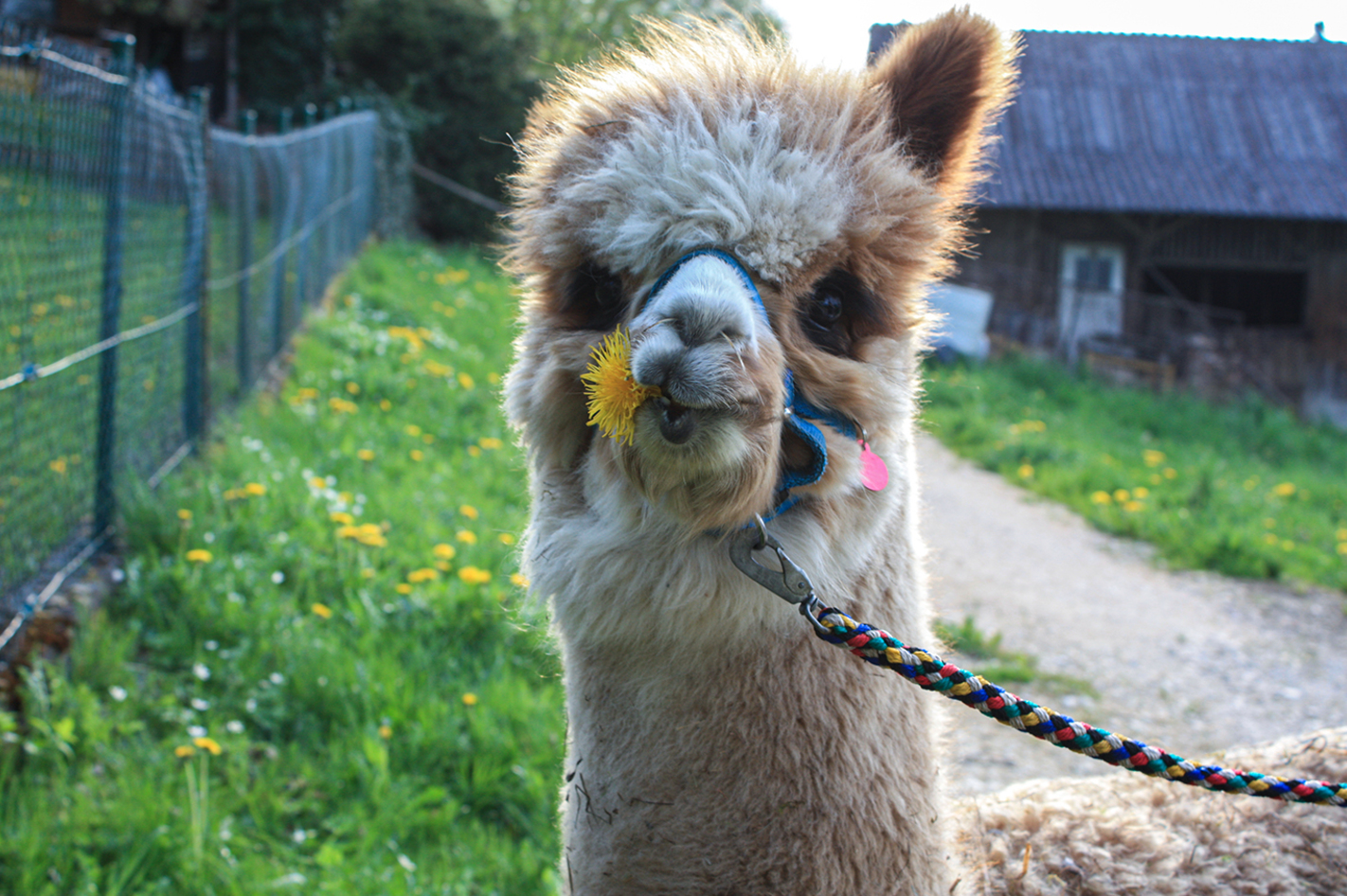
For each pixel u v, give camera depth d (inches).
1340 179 837.2
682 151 64.6
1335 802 64.1
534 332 75.3
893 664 61.2
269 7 815.1
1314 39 954.7
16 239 178.4
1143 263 871.1
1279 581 348.8
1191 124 879.7
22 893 117.3
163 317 228.2
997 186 827.4
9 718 141.8
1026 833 94.6
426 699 166.1
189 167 239.3
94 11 841.5
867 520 69.4
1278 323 981.8
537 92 846.5
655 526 64.5
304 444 274.8
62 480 181.0
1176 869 90.0
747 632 66.8
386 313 450.0
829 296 68.2
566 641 76.4
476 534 233.6
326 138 463.8
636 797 69.3
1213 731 226.4
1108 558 361.1
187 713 153.7
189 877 124.3
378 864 131.6
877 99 73.2
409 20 807.1
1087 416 654.5
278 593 191.0
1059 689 241.4
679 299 59.1
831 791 67.5
